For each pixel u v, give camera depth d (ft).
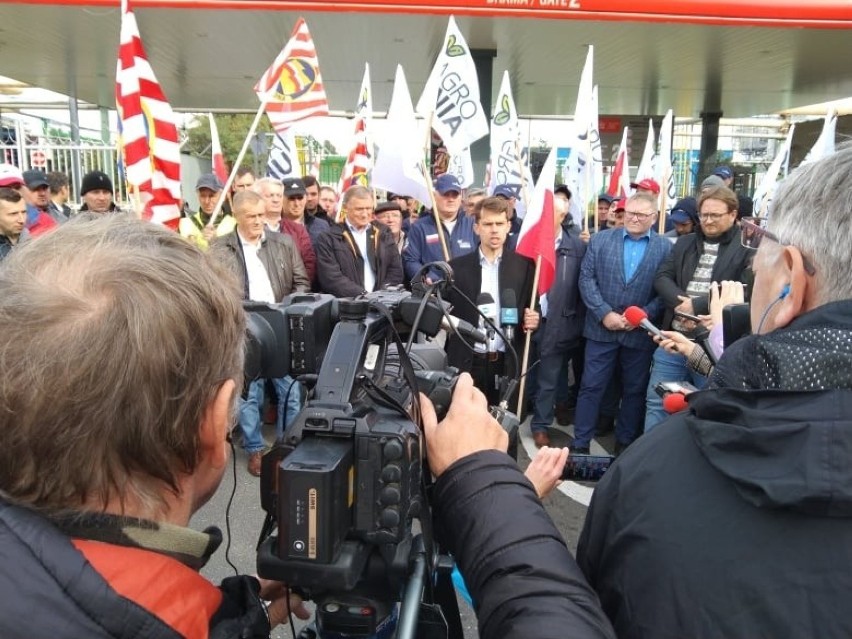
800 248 2.86
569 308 15.07
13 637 1.93
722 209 13.20
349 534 2.98
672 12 25.35
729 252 13.14
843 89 47.50
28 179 20.43
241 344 2.55
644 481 2.94
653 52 35.91
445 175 18.03
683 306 12.67
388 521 2.92
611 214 24.85
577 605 2.53
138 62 13.07
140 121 13.07
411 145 15.26
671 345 7.80
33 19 30.60
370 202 16.69
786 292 3.01
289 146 20.43
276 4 24.38
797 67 39.68
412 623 2.85
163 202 13.51
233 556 10.31
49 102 64.34
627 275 14.28
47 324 2.09
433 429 3.39
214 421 2.39
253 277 14.24
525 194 16.46
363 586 3.21
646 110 60.18
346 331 3.47
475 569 2.76
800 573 2.47
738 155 70.13
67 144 34.99
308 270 17.93
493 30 31.48
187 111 61.77
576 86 47.32
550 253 12.92
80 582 2.02
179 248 2.41
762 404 2.58
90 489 2.19
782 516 2.54
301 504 2.71
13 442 2.11
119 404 2.10
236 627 2.46
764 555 2.54
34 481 2.15
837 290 2.75
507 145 19.44
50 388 2.05
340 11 24.95
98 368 2.06
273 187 17.08
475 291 12.96
